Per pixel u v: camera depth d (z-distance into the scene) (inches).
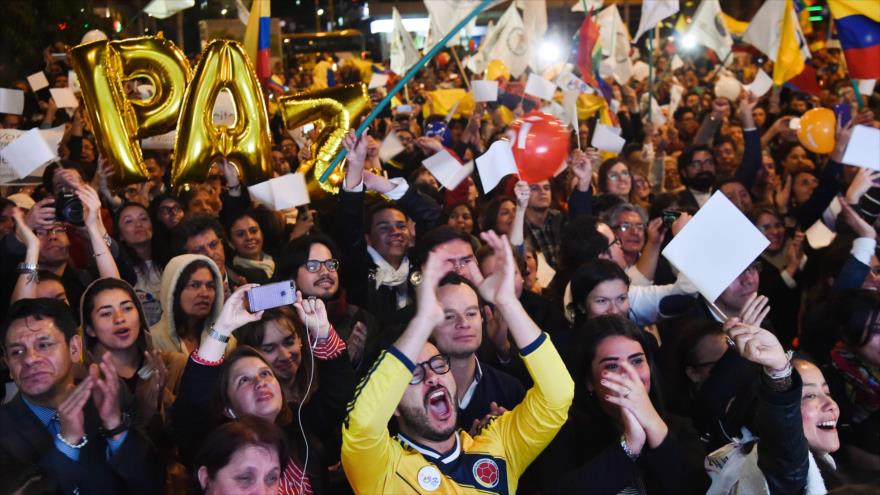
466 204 251.1
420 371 124.6
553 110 324.8
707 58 682.8
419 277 188.5
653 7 310.7
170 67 212.4
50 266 209.2
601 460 126.3
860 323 160.2
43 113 402.0
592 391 144.3
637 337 143.7
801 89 355.9
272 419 137.5
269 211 247.3
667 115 488.1
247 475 113.5
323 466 143.6
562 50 679.1
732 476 125.0
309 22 1357.0
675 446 127.0
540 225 257.6
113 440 132.3
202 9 611.2
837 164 258.7
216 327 137.9
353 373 149.6
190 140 214.4
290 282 140.6
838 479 126.0
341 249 210.8
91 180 306.2
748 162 308.0
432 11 317.7
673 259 129.1
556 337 177.8
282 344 156.5
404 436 126.5
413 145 344.5
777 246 245.4
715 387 148.3
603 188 287.0
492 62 412.8
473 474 125.1
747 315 123.0
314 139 240.2
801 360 139.6
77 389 131.0
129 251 229.3
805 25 585.6
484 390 153.8
